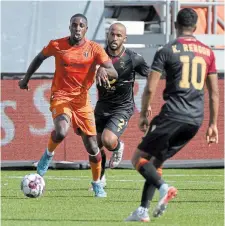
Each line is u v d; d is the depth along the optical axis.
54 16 69.75
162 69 28.64
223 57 71.25
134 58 41.09
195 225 28.83
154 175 28.59
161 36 71.25
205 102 59.06
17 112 57.97
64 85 38.12
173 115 28.53
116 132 40.56
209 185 45.19
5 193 40.09
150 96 28.59
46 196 38.84
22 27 69.44
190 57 28.78
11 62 69.31
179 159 59.16
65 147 58.03
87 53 38.03
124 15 77.25
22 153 58.09
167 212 32.69
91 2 70.00
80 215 31.56
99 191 38.75
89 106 38.59
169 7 69.75
